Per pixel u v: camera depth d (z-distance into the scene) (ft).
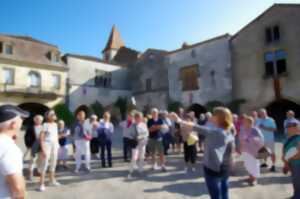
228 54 65.62
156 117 24.00
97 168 25.07
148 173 22.62
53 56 81.71
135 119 22.75
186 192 17.21
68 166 26.17
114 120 91.61
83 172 23.32
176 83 78.43
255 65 60.54
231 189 17.51
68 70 83.71
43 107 79.77
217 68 67.67
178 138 32.96
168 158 29.84
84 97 86.38
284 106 63.52
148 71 91.56
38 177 21.70
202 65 71.41
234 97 63.72
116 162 28.14
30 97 74.64
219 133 11.14
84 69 88.02
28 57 75.77
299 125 12.96
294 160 12.45
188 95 74.18
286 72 55.31
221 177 11.00
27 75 74.84
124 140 28.45
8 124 6.71
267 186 18.10
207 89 69.41
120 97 95.45
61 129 24.95
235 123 25.98
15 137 7.07
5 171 5.95
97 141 28.71
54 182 19.34
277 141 43.93
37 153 19.45
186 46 79.92
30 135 20.58
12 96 71.56
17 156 6.31
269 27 59.06
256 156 18.66
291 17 55.57
